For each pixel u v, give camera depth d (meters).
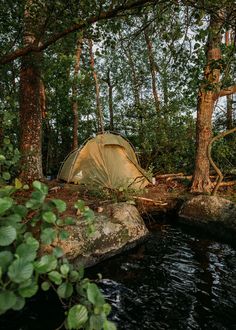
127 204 6.96
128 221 6.45
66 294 1.85
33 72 8.09
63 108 16.83
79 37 5.48
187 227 7.82
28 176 8.00
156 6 4.68
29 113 8.15
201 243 6.73
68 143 19.58
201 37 4.22
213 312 4.13
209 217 7.62
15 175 7.93
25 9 5.64
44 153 17.89
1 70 7.12
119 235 6.02
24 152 7.74
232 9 3.92
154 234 7.25
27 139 8.15
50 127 17.56
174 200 8.91
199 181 9.66
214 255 6.07
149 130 12.86
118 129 18.44
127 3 4.41
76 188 8.84
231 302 4.38
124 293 4.57
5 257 1.63
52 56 8.03
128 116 15.52
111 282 4.90
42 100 13.52
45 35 6.50
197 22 4.09
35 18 5.43
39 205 2.13
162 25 5.00
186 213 8.15
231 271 5.36
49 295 4.25
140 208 8.39
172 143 12.39
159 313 4.08
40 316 3.81
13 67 7.85
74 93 12.34
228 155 11.41
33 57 7.21
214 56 8.47
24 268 1.57
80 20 4.76
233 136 12.79
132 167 9.86
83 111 17.89
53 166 17.80
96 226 5.78
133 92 20.36
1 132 6.17
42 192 2.18
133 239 6.32
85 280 1.95
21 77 8.17
